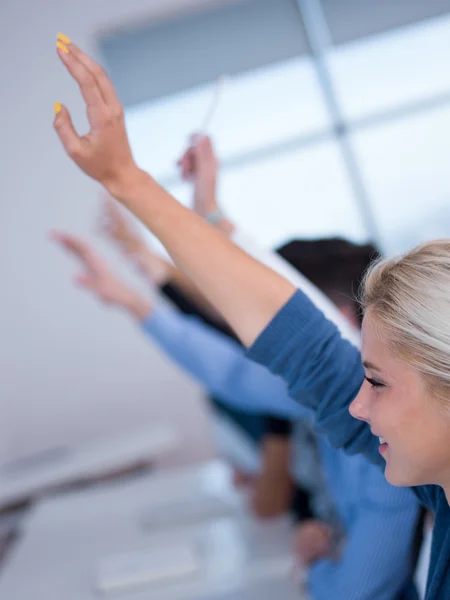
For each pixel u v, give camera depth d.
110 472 3.37
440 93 4.94
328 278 1.30
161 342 1.99
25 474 3.35
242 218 5.00
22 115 4.60
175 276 2.22
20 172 4.60
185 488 2.50
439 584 0.79
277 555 1.73
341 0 5.02
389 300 0.72
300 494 1.91
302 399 0.95
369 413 0.76
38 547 2.15
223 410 2.47
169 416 4.67
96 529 2.23
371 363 0.74
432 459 0.72
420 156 5.13
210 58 4.95
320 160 4.99
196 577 1.67
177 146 4.95
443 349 0.68
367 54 5.07
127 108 4.94
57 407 4.66
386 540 1.13
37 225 4.62
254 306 0.91
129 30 4.84
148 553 1.84
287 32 4.97
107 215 2.25
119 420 4.67
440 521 0.82
